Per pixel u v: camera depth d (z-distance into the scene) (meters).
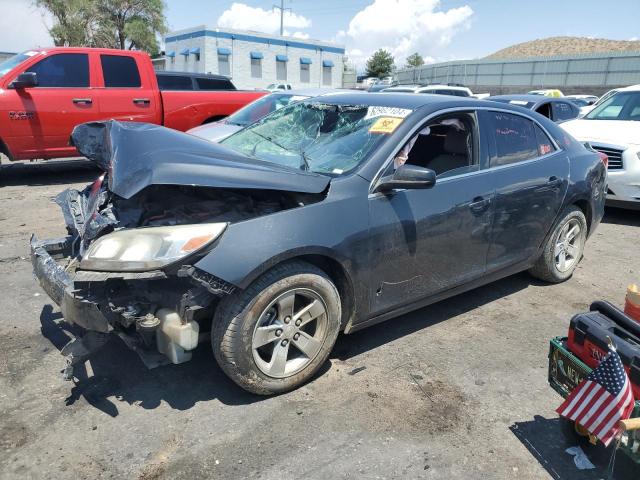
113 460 2.52
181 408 2.91
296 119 4.14
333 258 3.01
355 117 3.78
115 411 2.87
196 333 2.69
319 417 2.86
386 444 2.67
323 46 42.31
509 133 4.14
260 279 2.78
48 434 2.68
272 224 2.80
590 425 2.29
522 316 4.21
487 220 3.83
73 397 2.98
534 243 4.39
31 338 3.60
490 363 3.48
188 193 3.41
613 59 36.19
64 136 8.52
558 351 2.64
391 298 3.43
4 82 8.05
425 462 2.56
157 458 2.54
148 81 9.21
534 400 3.09
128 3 35.25
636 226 7.18
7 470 2.44
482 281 4.09
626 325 2.48
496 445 2.70
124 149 3.25
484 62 42.62
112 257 2.60
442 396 3.09
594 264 5.54
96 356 3.39
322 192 3.05
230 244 2.65
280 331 2.91
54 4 32.78
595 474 2.52
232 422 2.80
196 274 2.55
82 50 8.61
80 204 3.78
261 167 3.04
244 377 2.83
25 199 7.66
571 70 38.41
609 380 2.25
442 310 4.29
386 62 64.12
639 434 2.17
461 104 3.84
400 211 3.29
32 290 4.40
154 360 2.83
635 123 7.63
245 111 8.21
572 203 4.65
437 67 46.34
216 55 36.91
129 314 2.64
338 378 3.24
